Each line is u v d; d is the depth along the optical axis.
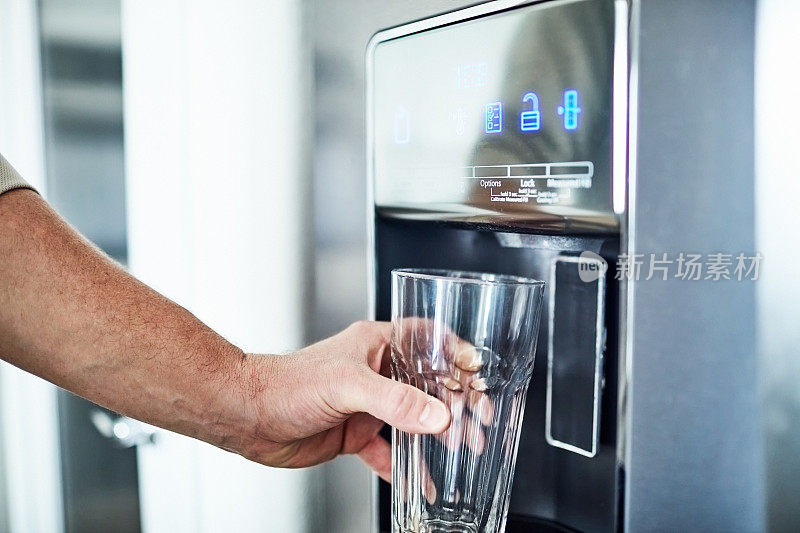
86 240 0.57
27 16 1.06
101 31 0.89
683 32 0.40
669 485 0.43
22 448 1.10
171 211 0.78
